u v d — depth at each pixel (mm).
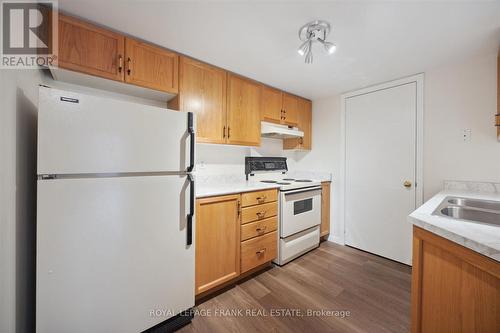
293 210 2287
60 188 979
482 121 1768
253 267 1956
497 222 1107
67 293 1003
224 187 2004
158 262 1274
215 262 1687
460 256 750
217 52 1743
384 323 1398
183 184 1365
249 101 2242
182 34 1503
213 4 1211
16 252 928
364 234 2533
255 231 1969
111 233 1113
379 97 2391
